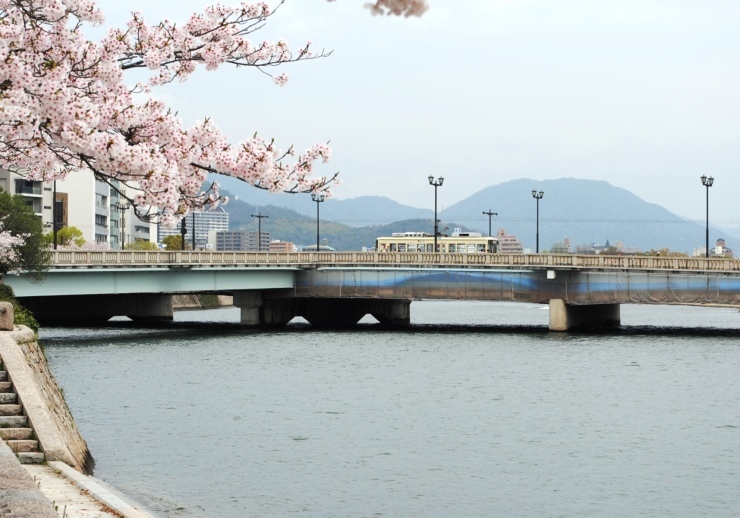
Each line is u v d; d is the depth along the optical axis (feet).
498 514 106.42
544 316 516.73
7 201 277.85
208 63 72.79
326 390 199.62
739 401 189.88
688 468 130.00
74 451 104.17
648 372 233.14
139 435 145.18
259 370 231.91
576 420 166.71
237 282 352.28
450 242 515.09
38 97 58.80
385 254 362.74
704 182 371.15
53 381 124.88
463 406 180.75
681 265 327.47
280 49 73.82
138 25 71.00
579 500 112.78
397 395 193.67
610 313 395.55
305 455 133.90
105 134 60.23
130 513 68.90
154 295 426.92
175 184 62.49
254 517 102.17
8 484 58.08
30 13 63.57
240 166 66.90
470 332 354.33
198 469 123.34
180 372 224.94
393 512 106.11
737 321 464.65
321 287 369.09
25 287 291.58
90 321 416.05
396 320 411.75
